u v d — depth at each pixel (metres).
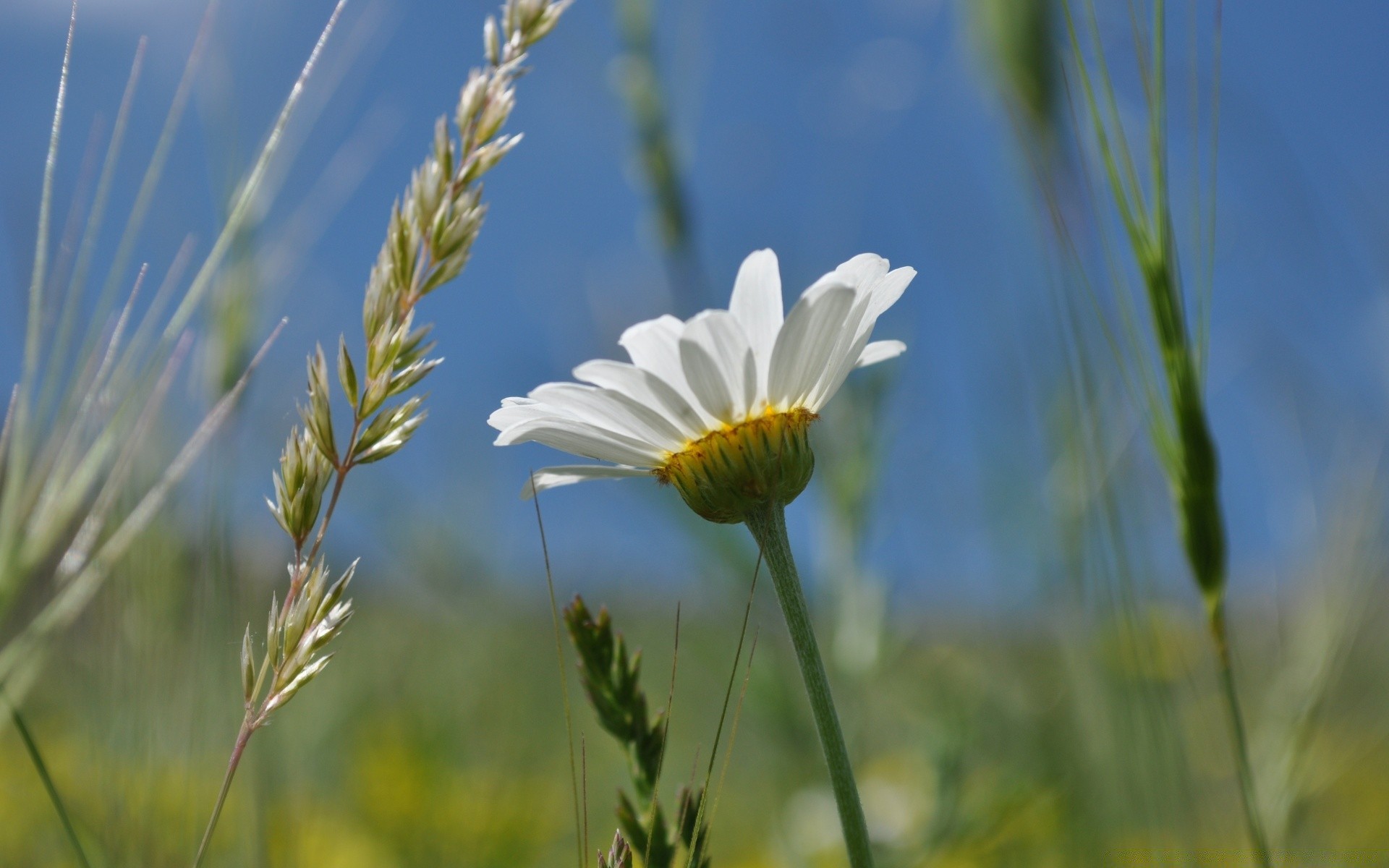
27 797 0.35
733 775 0.50
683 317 0.42
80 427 0.26
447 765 0.45
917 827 0.36
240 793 0.32
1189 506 0.26
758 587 0.38
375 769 0.43
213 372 0.33
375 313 0.24
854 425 0.39
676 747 0.52
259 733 0.32
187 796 0.29
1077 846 0.33
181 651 0.30
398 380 0.24
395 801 0.41
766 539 0.25
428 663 0.52
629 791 0.48
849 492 0.39
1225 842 0.30
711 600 0.39
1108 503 0.28
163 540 0.30
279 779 0.34
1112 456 0.28
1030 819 0.36
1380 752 0.40
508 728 0.51
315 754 0.43
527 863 0.42
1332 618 0.32
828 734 0.24
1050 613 0.34
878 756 0.43
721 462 0.25
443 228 0.24
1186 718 0.31
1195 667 0.32
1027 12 0.30
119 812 0.28
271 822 0.33
